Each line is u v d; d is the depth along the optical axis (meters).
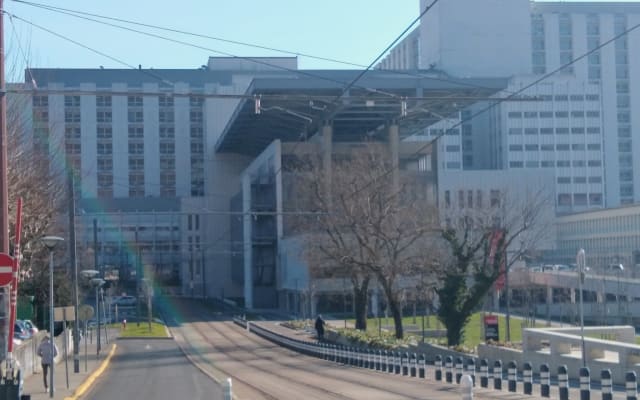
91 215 92.75
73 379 34.00
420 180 83.00
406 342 45.56
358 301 57.72
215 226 112.94
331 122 73.06
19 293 49.03
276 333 62.66
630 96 128.50
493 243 46.75
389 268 48.59
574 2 128.25
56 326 55.44
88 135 113.88
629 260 69.06
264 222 92.25
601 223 80.69
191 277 112.44
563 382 21.83
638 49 128.88
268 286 93.69
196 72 115.31
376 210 49.72
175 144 118.00
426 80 66.12
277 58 114.81
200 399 26.00
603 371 20.44
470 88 65.25
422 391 26.56
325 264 57.44
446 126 118.38
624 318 55.66
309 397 25.56
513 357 34.16
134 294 106.88
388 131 73.12
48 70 68.12
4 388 17.58
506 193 77.44
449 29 105.94
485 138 123.88
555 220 87.75
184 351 54.16
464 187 85.94
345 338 51.44
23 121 36.06
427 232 50.19
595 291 59.59
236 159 113.00
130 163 116.12
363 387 28.78
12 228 34.91
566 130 121.62
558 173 121.19
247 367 41.22
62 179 48.69
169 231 112.75
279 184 83.56
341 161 71.56
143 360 48.00
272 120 81.62
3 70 21.33
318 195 56.09
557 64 126.56
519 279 64.81
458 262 44.97
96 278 54.75
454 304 44.22
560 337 31.19
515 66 107.12
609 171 126.88
